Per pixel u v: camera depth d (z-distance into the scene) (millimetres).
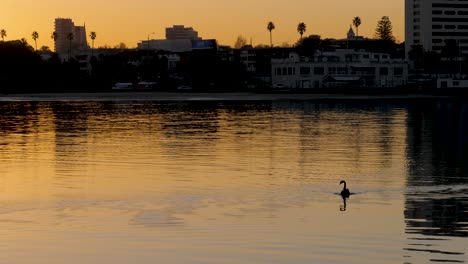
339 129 122625
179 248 39938
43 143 97438
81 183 61531
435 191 57094
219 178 64125
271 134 112000
